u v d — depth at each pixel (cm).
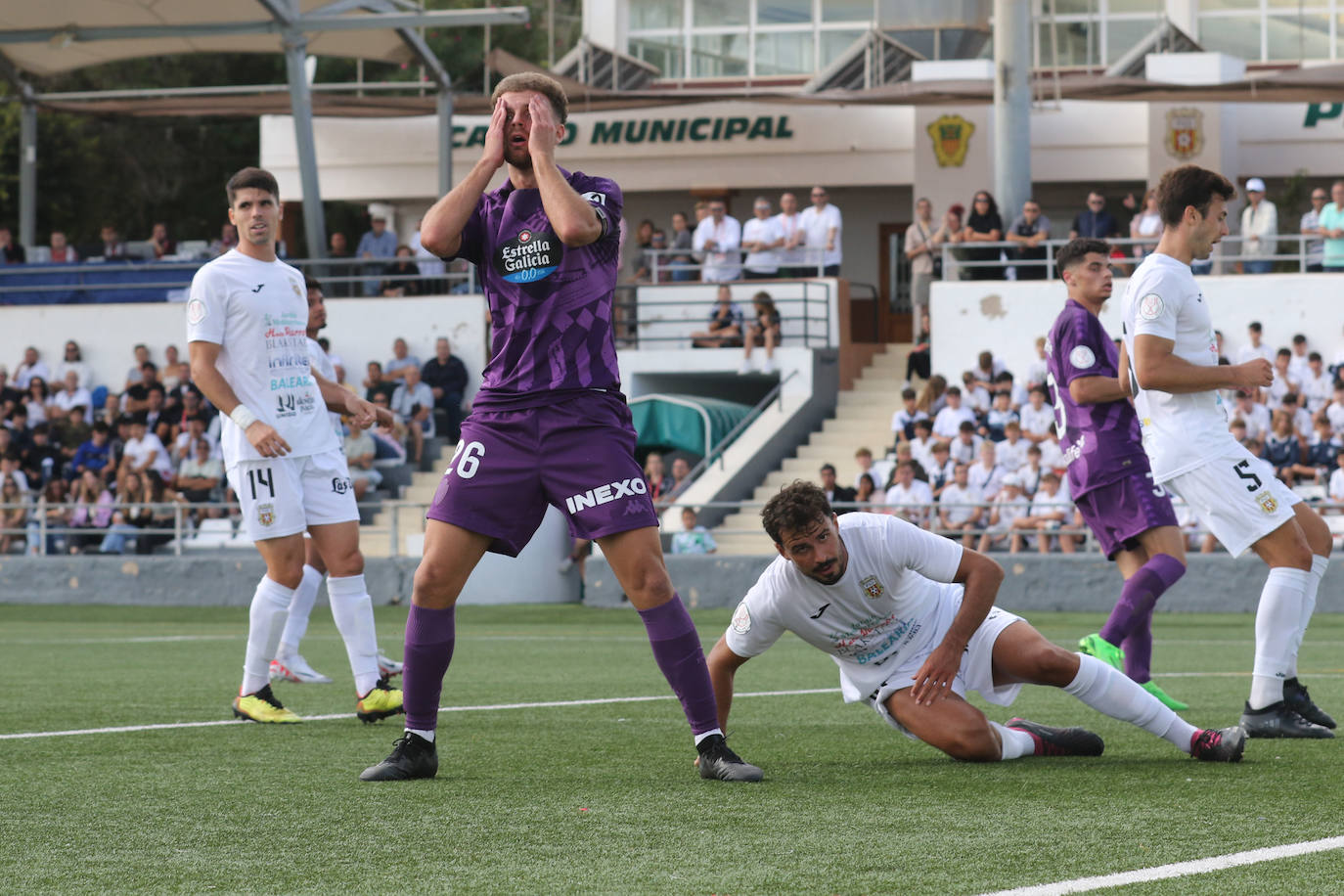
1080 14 6069
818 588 1080
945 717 1105
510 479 1008
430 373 4962
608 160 6356
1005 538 3716
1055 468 3822
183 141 8625
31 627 3453
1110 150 5875
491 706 1598
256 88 6156
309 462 1448
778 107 6175
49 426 4912
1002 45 4975
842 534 1081
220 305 1411
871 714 1488
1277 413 3822
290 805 955
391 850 814
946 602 1141
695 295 5181
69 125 8300
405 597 4038
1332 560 3350
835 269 5197
